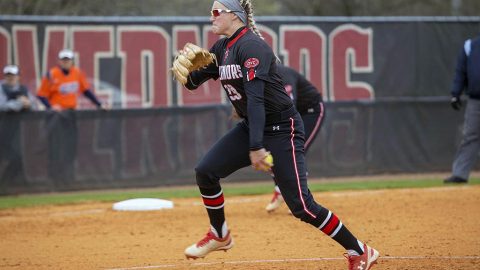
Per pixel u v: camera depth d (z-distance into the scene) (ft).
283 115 63.67
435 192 130.41
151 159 150.61
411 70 179.83
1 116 139.95
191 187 151.94
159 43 169.07
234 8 63.05
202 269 74.28
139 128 149.48
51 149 143.84
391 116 163.53
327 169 158.61
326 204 118.83
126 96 167.84
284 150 63.52
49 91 153.69
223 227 68.23
